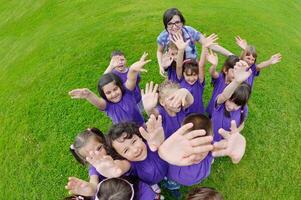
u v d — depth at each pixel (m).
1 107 2.58
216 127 1.72
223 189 1.86
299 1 3.97
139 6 3.37
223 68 1.79
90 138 1.35
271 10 3.52
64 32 3.23
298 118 2.22
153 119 1.18
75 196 1.28
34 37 3.41
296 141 2.08
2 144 2.29
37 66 2.87
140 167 1.35
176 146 1.10
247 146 2.05
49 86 2.62
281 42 2.92
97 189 1.20
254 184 1.88
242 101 1.58
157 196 1.52
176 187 1.72
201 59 1.80
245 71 1.52
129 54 2.76
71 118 2.33
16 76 2.87
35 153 2.18
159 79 2.49
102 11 3.44
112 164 1.23
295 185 1.87
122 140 1.24
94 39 2.98
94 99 1.65
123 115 1.71
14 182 2.07
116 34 2.99
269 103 2.30
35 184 2.03
